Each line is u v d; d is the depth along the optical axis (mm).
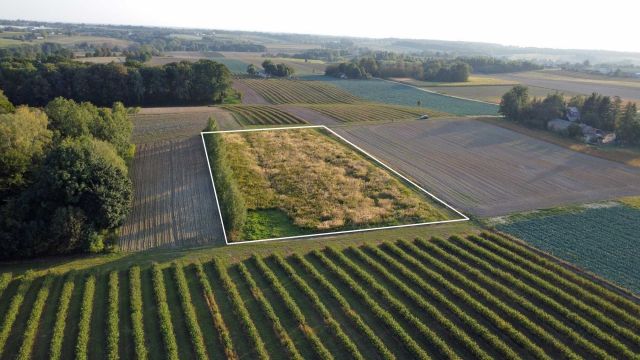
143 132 77625
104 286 35875
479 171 64438
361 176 61406
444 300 34281
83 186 41219
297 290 35875
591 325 31750
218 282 36750
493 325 32188
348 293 35750
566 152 74438
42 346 29391
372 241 44469
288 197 54281
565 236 45562
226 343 29500
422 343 30391
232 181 52531
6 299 33844
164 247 42219
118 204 43125
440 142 78875
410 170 64312
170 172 59750
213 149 63781
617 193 57156
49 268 38250
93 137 55719
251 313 33062
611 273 39156
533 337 31109
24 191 42906
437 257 41625
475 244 43656
